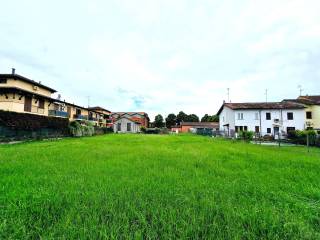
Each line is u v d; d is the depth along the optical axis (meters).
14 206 2.15
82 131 25.38
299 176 3.98
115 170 4.27
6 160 5.43
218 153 7.70
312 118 30.50
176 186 3.11
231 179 3.71
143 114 66.81
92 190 2.79
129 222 1.92
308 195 2.85
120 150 8.32
